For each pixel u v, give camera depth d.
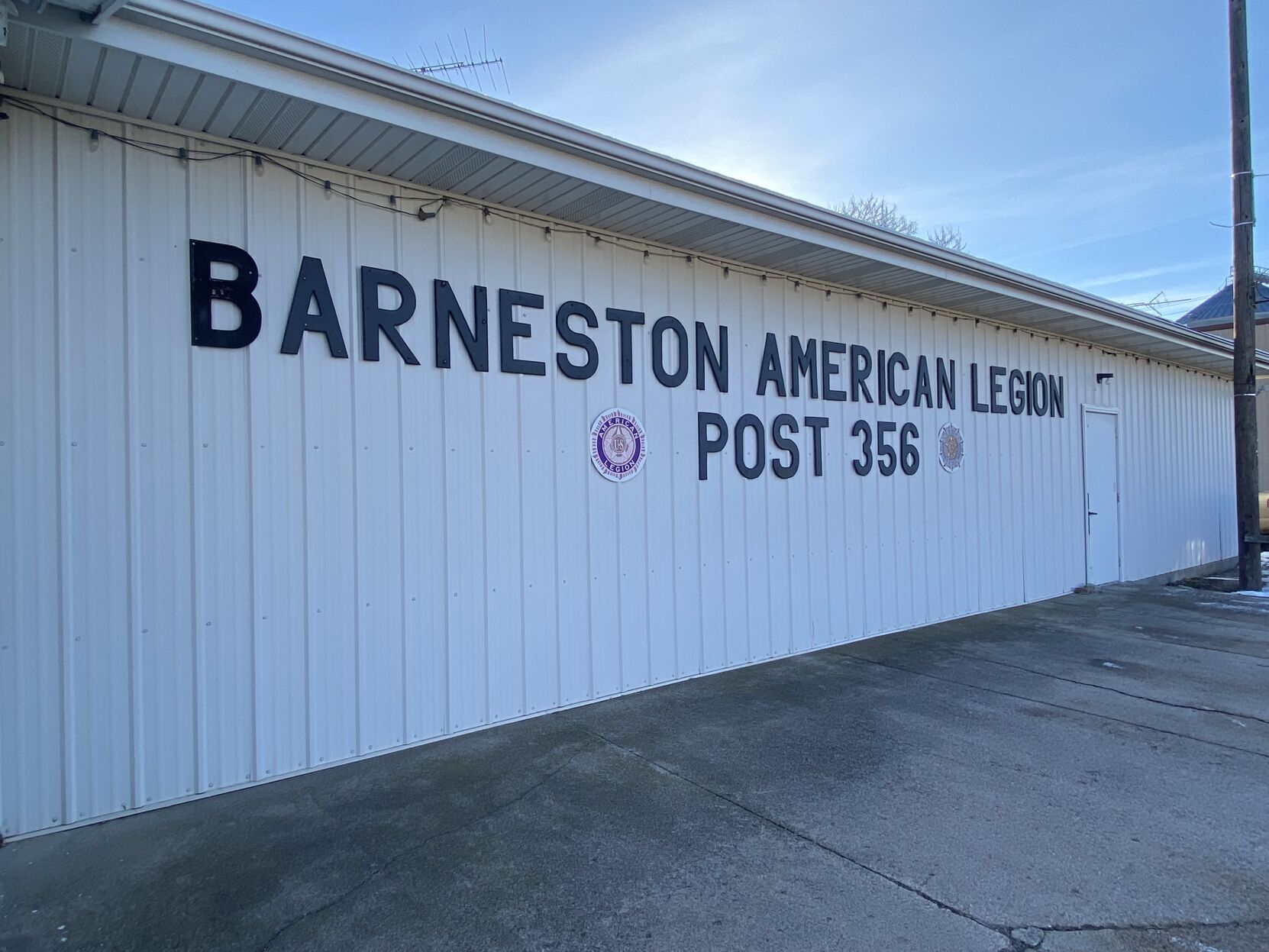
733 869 3.21
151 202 3.80
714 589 6.25
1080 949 2.68
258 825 3.58
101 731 3.64
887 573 7.75
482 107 4.02
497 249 5.02
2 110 3.46
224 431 3.98
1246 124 10.55
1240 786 4.06
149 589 3.77
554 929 2.79
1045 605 9.38
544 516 5.20
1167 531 12.23
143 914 2.88
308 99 3.58
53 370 3.55
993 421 9.07
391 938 2.74
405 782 4.08
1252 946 2.70
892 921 2.84
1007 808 3.79
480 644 4.88
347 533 4.36
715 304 6.34
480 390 4.91
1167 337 10.28
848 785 4.05
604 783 4.06
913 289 7.54
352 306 4.41
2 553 3.43
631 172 4.78
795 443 6.91
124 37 3.11
